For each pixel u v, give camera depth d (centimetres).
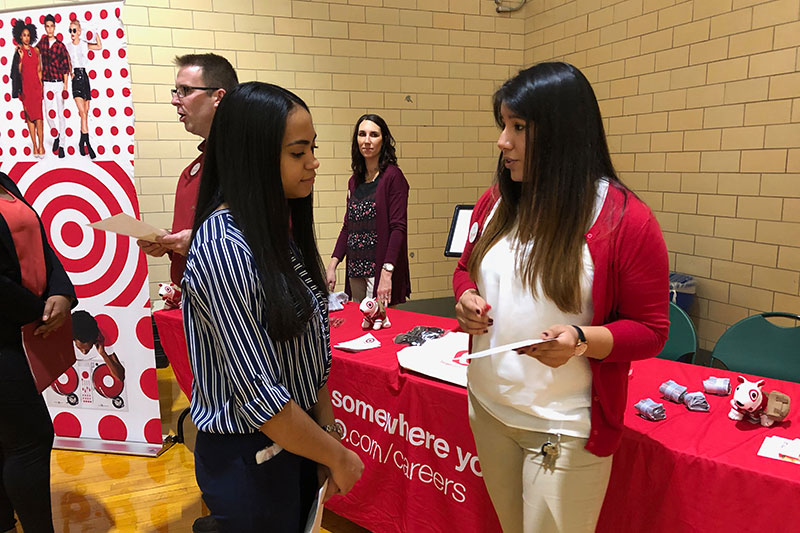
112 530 219
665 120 375
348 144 459
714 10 335
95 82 254
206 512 230
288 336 94
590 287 113
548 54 477
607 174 116
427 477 175
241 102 93
